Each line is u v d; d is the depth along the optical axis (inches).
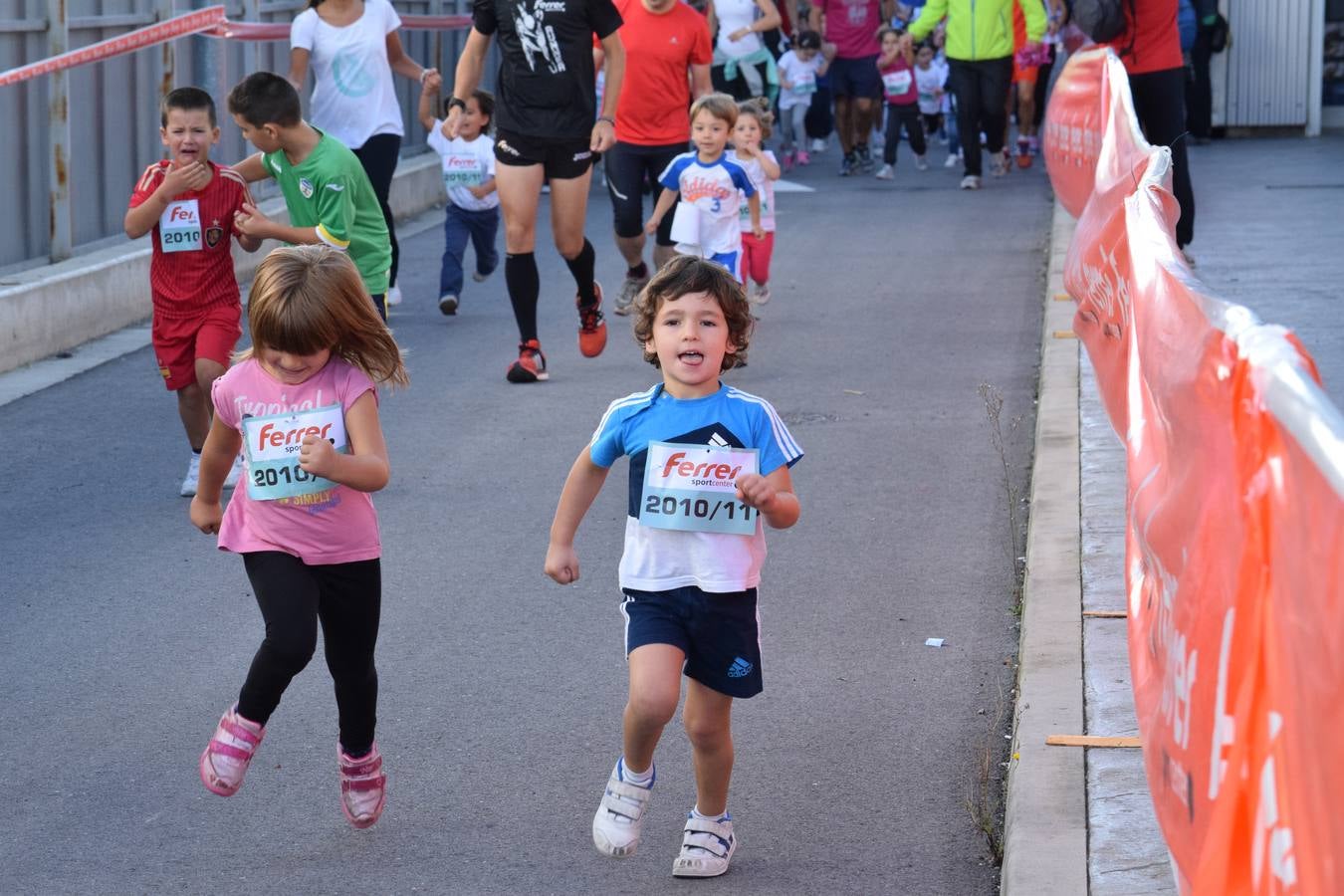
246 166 381.7
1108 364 321.1
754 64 969.5
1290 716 108.1
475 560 320.8
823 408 433.4
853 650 270.8
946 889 195.3
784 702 250.8
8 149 514.0
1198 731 136.1
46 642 279.6
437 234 802.2
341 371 206.7
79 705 253.6
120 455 401.7
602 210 854.5
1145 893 176.4
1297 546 106.3
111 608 296.2
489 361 505.0
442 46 971.9
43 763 233.5
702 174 519.8
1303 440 103.2
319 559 205.8
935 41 1077.1
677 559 193.3
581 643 277.4
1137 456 194.5
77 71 556.1
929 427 411.8
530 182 463.2
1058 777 203.8
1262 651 116.6
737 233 528.1
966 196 880.3
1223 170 848.3
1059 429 372.5
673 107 543.2
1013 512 342.0
